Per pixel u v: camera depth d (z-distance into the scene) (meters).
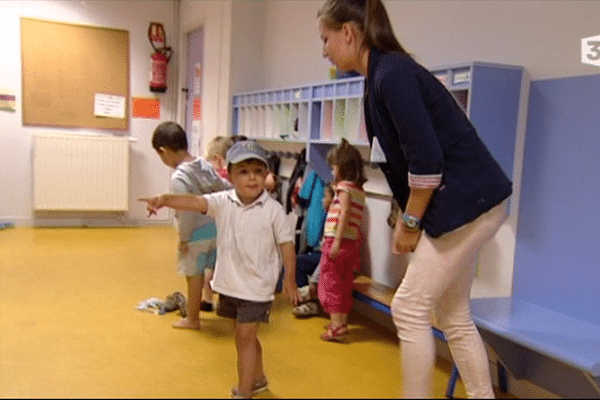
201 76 5.92
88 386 2.34
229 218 2.21
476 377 1.82
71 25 6.03
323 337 3.05
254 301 2.16
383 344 3.02
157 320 3.25
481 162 1.68
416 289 1.70
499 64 2.48
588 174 2.26
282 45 4.82
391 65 1.63
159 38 6.41
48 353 2.67
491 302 2.49
